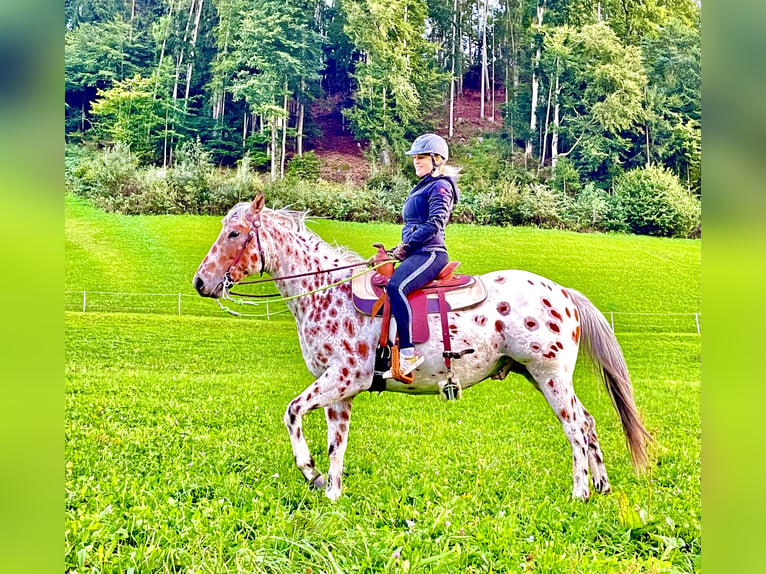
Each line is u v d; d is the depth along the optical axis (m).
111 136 19.55
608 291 15.01
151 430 6.68
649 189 19.11
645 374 11.04
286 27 20.41
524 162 20.42
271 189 18.66
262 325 13.38
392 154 20.36
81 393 8.62
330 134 20.47
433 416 7.82
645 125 20.22
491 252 16.89
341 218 18.58
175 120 19.95
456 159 20.48
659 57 20.44
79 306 13.76
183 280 14.67
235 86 20.33
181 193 18.27
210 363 11.05
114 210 17.55
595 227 19.14
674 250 17.34
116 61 19.95
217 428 6.96
